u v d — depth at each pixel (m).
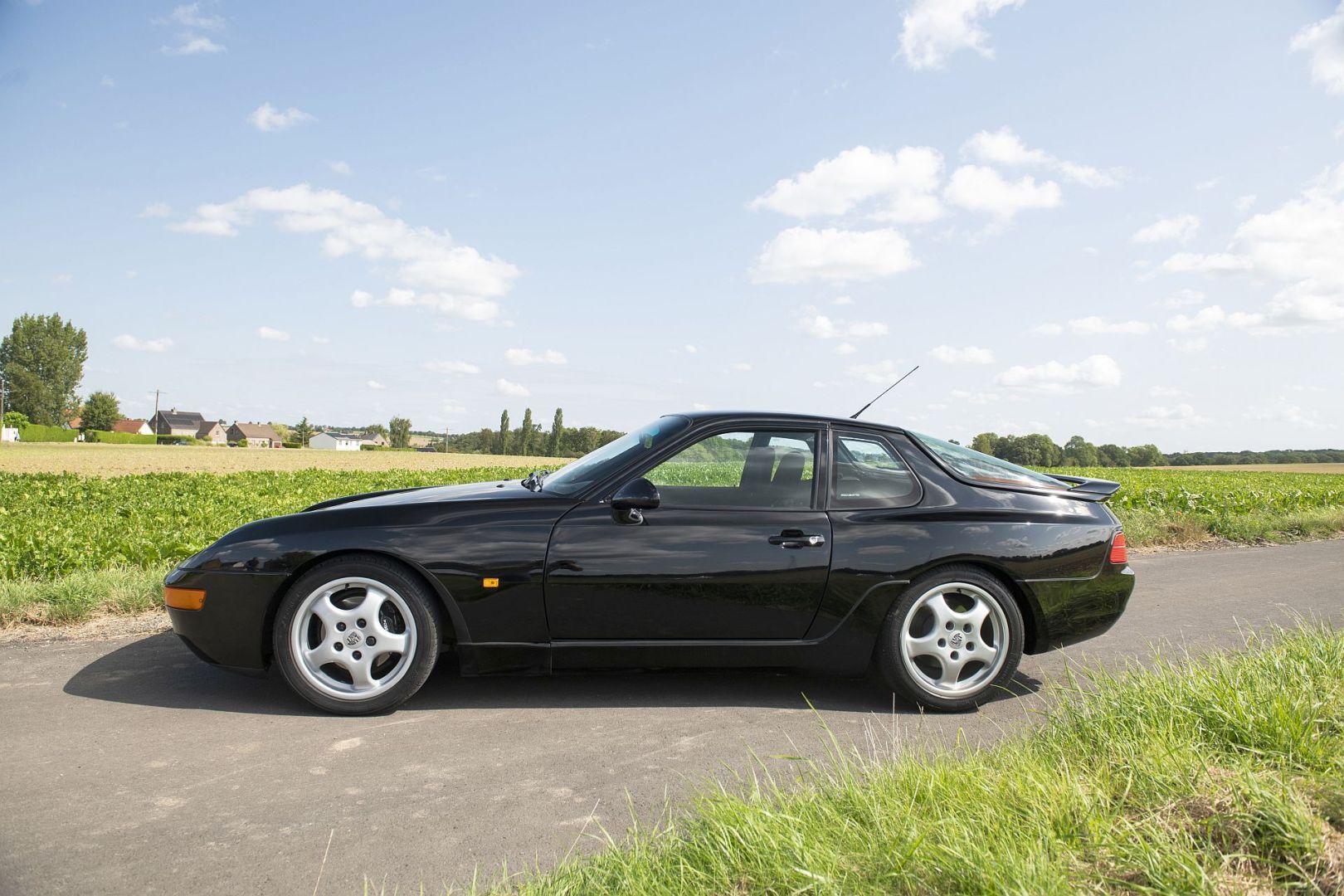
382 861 2.48
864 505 4.20
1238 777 2.47
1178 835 2.21
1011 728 3.82
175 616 3.89
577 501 4.02
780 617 4.04
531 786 3.05
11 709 3.81
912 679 4.08
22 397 118.12
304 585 3.78
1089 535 4.31
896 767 2.78
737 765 3.29
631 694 4.21
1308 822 2.16
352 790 3.00
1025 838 2.23
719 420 4.30
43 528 9.62
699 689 4.33
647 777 3.15
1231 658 3.88
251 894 2.28
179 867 2.42
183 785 3.01
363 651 3.81
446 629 3.96
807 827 2.32
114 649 4.85
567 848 2.57
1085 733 3.05
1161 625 5.92
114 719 3.68
